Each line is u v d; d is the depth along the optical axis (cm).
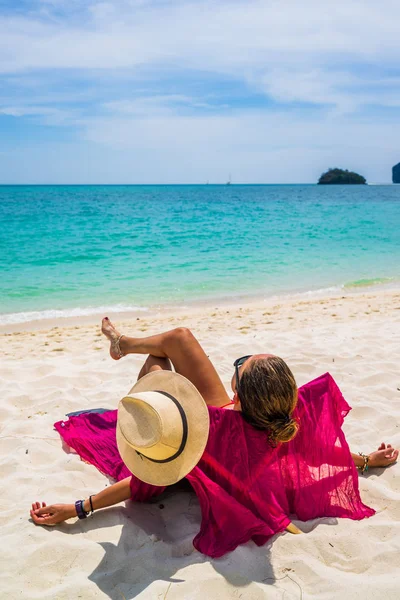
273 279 1432
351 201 6488
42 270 1556
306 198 7606
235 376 302
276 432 278
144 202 6328
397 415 435
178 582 253
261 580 257
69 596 248
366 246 2081
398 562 268
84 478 359
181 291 1280
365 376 527
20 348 760
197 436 278
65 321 1000
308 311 1003
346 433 411
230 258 1789
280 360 282
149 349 360
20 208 4875
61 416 455
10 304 1140
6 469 367
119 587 255
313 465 312
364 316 922
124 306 1130
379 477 351
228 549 274
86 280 1409
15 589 253
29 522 306
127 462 296
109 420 414
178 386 287
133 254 1888
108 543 285
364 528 295
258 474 294
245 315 985
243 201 6631
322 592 248
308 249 2002
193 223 3206
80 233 2594
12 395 495
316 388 321
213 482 291
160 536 296
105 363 615
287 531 289
